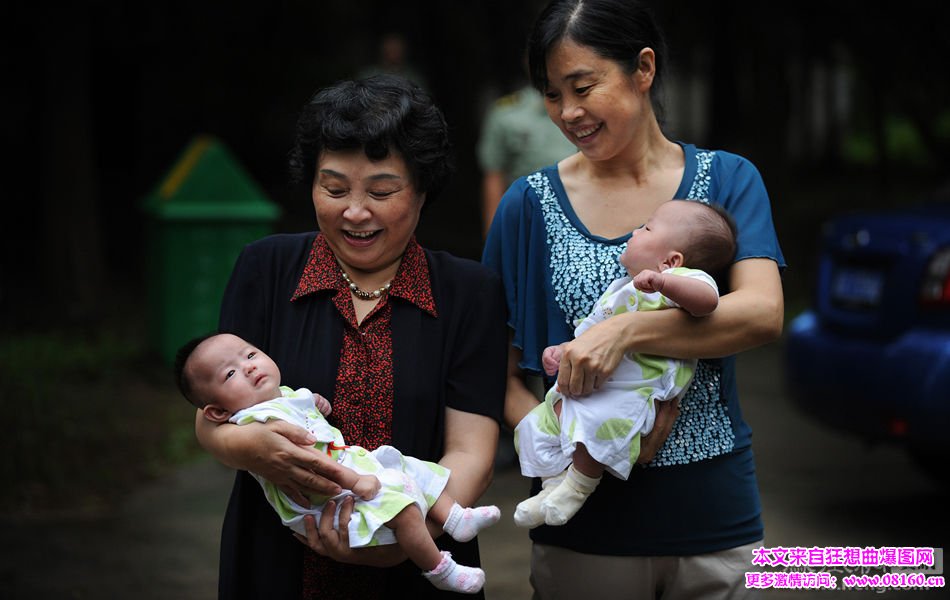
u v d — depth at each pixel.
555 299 2.71
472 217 16.03
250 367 2.40
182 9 11.21
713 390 2.66
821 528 5.10
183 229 7.48
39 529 5.14
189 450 6.30
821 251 5.62
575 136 2.61
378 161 2.39
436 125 2.45
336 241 2.46
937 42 13.91
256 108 14.55
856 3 13.54
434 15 15.69
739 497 2.69
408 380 2.49
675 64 2.93
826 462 6.22
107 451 6.13
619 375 2.52
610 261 2.67
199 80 13.72
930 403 4.77
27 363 7.38
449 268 2.62
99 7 9.73
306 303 2.55
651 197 2.71
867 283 5.20
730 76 15.68
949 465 5.67
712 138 15.82
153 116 14.65
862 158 28.06
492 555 4.82
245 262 2.61
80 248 9.36
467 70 16.83
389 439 2.48
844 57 16.59
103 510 5.43
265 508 2.52
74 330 8.82
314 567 2.49
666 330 2.46
